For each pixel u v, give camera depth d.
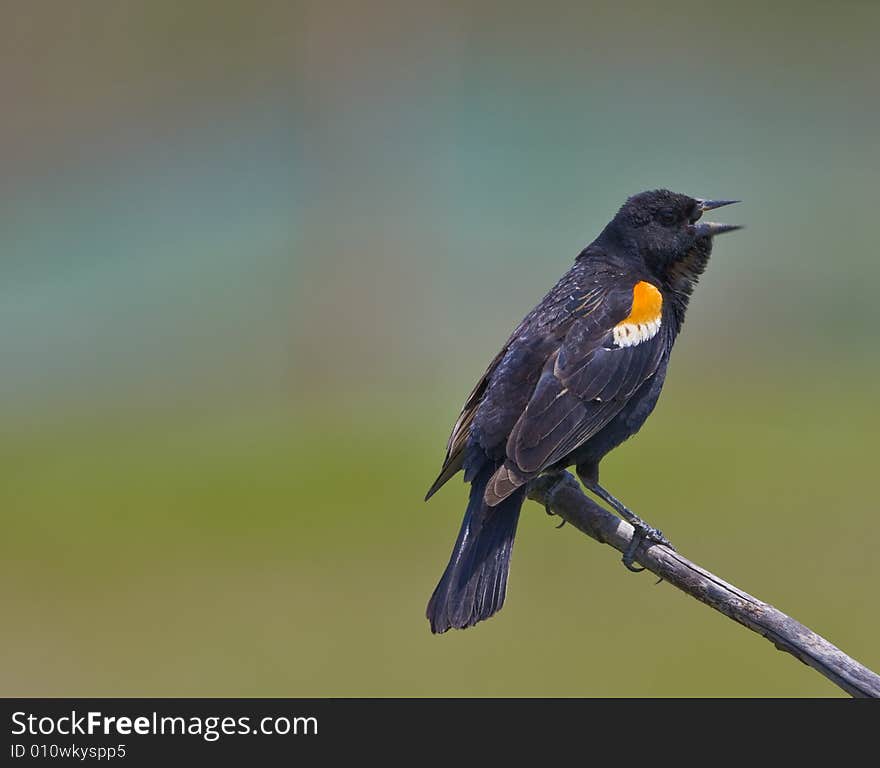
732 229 6.73
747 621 4.96
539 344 6.18
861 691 4.59
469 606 5.58
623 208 6.83
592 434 6.03
